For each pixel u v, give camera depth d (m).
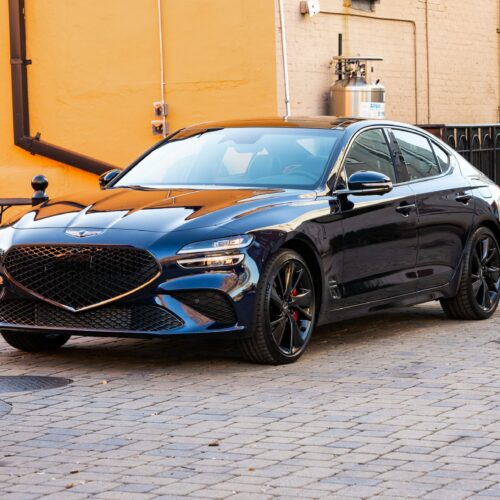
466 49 23.14
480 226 12.12
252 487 6.00
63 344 10.62
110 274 9.01
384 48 20.77
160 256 8.91
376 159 10.90
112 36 19.34
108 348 10.46
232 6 18.58
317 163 10.31
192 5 18.83
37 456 6.69
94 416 7.71
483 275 12.13
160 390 8.55
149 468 6.40
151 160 10.98
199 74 18.84
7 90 19.94
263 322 9.22
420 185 11.29
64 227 9.31
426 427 7.28
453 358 9.77
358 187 9.96
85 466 6.46
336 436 7.08
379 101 19.11
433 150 11.94
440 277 11.45
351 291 10.16
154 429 7.32
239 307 9.05
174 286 8.90
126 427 7.39
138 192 10.07
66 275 9.14
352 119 11.21
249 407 7.92
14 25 19.69
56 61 19.67
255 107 18.53
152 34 19.09
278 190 9.97
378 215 10.48
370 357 9.85
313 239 9.68
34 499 5.84
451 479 6.12
